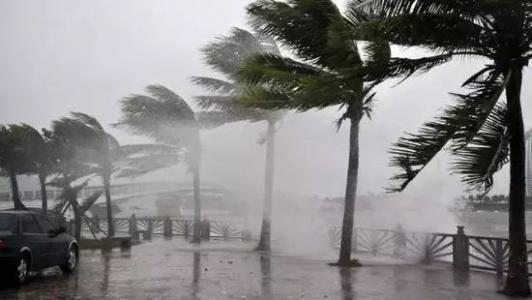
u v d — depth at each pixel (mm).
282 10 12445
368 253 17984
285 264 14984
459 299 9359
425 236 15078
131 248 21250
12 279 10562
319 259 16422
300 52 12742
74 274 12875
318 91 9664
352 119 14594
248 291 10234
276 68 12648
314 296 9672
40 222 12109
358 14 9500
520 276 9805
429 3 8719
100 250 20297
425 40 9359
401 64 9570
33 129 23891
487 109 8180
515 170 9844
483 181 8102
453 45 9477
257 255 17969
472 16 9039
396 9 8781
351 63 10039
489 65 9641
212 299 9367
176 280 11766
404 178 8172
